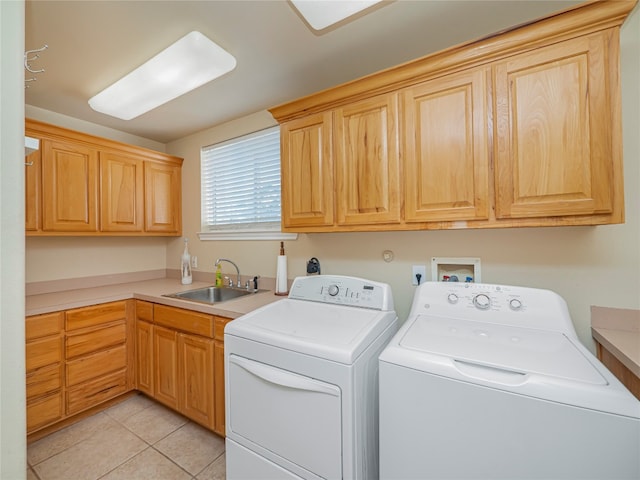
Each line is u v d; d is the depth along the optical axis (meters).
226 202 2.63
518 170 1.14
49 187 2.00
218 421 1.71
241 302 1.85
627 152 1.22
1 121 0.55
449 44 1.53
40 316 1.79
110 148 2.35
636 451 0.68
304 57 1.63
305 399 1.06
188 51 1.40
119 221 2.40
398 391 0.95
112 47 1.51
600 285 1.27
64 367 1.89
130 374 2.22
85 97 2.03
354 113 1.52
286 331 1.19
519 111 1.13
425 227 1.34
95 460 1.64
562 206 1.07
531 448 0.77
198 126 2.62
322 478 1.02
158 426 1.94
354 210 1.52
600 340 1.19
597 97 1.02
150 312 2.13
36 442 1.77
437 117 1.30
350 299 1.55
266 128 2.31
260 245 2.36
